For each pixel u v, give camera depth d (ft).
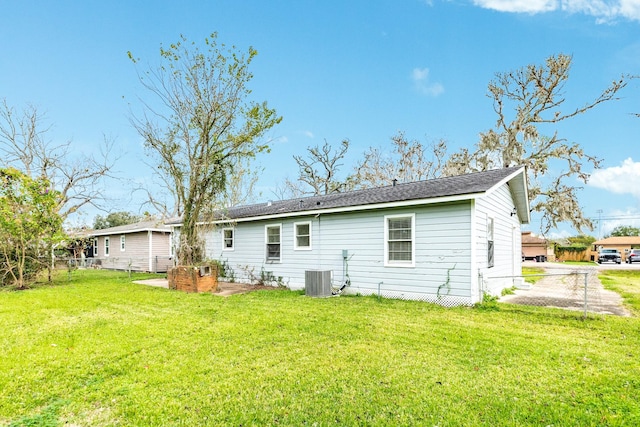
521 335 18.86
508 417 10.56
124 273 65.92
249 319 23.21
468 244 27.91
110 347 17.34
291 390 12.46
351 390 12.39
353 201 35.73
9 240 42.27
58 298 33.09
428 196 28.94
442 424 10.18
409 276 31.17
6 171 40.63
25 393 12.37
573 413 10.73
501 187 37.11
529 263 119.24
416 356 15.78
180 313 25.57
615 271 68.03
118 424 10.34
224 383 13.07
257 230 45.91
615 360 15.05
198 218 44.39
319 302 29.96
